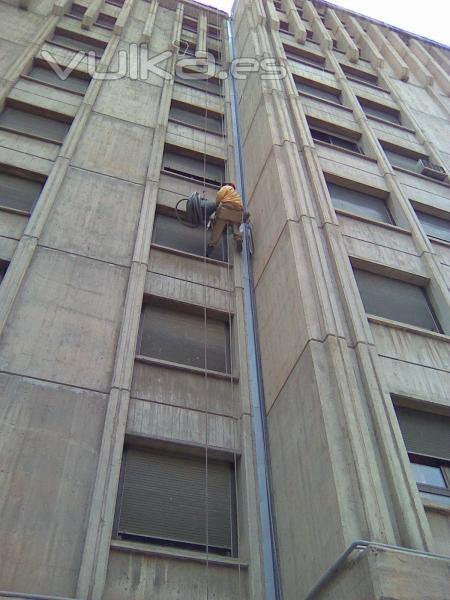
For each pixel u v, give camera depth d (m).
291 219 12.23
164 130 17.80
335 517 7.25
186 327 12.53
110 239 12.97
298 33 25.58
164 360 11.49
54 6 22.08
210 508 9.56
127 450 9.84
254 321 12.54
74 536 8.00
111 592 7.75
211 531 9.27
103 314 11.25
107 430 9.33
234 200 14.11
